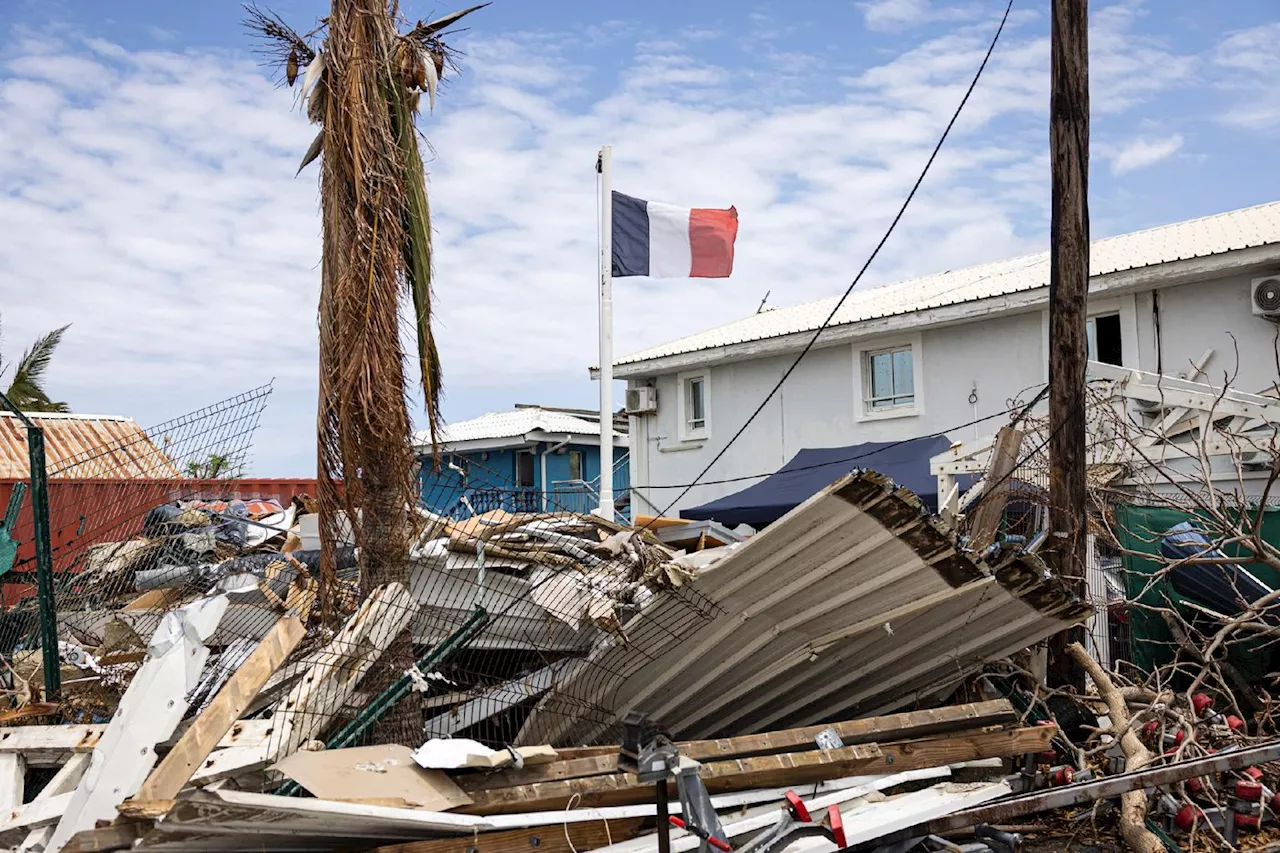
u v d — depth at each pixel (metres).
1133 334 14.52
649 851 5.46
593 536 7.70
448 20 7.07
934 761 6.85
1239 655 9.49
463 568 7.12
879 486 5.62
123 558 8.64
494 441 24.48
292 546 9.02
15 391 24.45
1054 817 7.62
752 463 19.11
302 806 4.54
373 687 6.23
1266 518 10.10
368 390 6.38
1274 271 13.25
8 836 5.46
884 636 6.88
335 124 6.66
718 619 6.54
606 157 12.95
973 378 16.17
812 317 18.92
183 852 4.65
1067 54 9.20
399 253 6.64
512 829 5.24
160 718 5.48
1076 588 8.60
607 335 12.84
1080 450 9.02
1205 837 6.93
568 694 6.91
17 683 8.09
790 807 5.24
